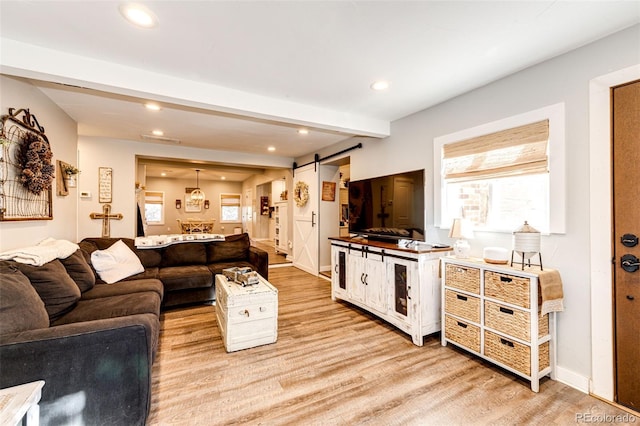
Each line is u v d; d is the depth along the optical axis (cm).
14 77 227
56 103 302
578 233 198
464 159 275
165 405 179
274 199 869
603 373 187
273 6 156
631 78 175
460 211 285
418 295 261
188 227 1004
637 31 173
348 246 360
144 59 214
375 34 183
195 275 352
